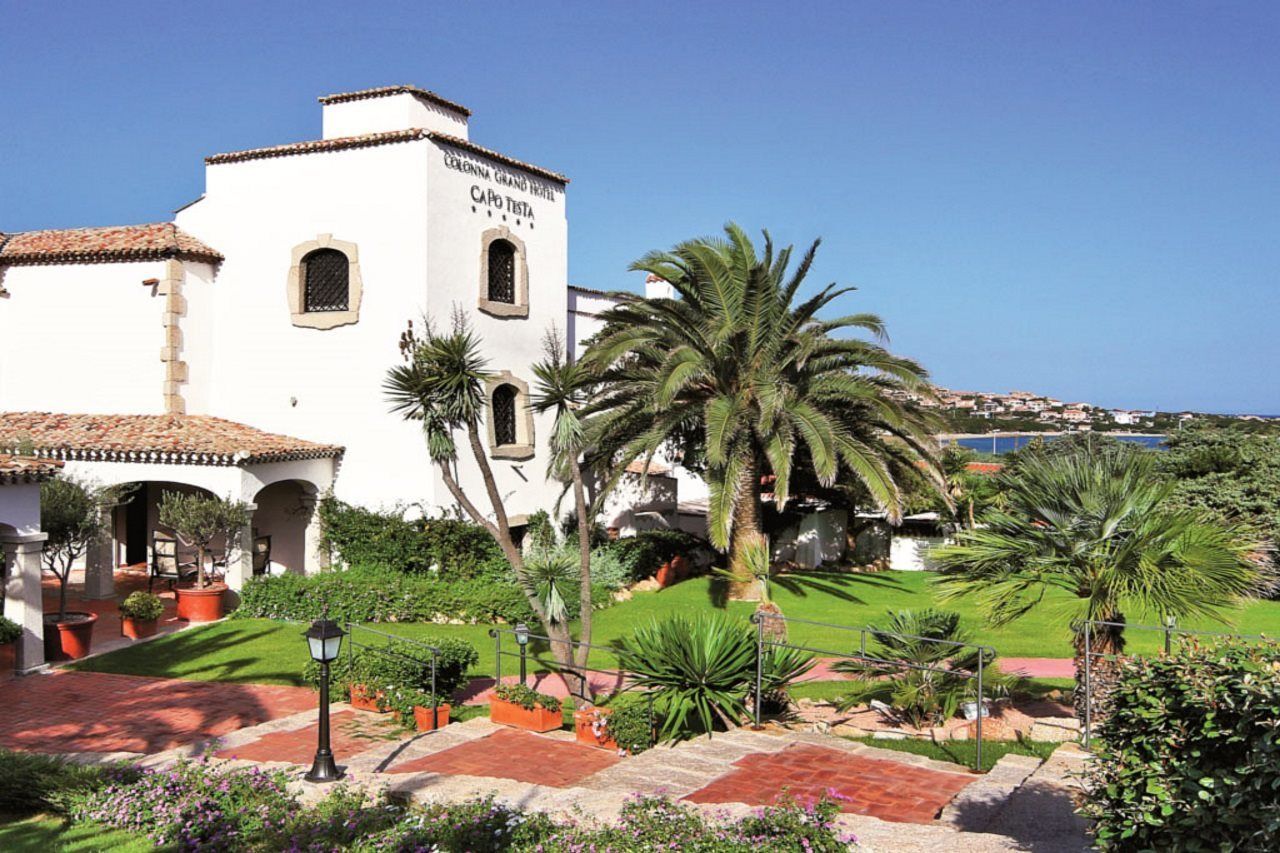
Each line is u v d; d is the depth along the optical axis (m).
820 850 7.06
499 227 25.88
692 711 13.12
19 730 13.54
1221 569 10.92
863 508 32.06
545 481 27.38
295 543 25.00
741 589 25.78
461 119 26.56
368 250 24.06
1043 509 11.80
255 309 25.12
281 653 18.14
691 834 7.43
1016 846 7.20
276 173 24.92
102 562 22.28
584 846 7.38
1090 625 11.11
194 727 13.78
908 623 14.05
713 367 23.94
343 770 10.91
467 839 7.87
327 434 24.45
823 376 24.06
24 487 16.44
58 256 25.08
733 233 24.25
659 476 32.88
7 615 16.47
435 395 13.95
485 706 15.02
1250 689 5.22
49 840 8.81
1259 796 5.09
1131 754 5.67
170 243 24.39
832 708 14.38
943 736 12.63
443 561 23.47
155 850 8.57
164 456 21.45
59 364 25.39
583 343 27.14
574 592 22.52
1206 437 35.41
